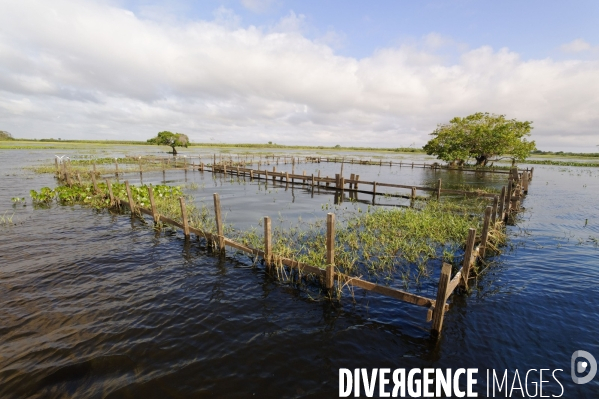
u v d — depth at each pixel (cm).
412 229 1190
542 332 607
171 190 1938
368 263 902
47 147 8469
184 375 488
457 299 724
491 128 4078
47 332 580
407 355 546
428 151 4550
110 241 1087
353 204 1877
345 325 627
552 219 1496
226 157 5669
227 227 1275
